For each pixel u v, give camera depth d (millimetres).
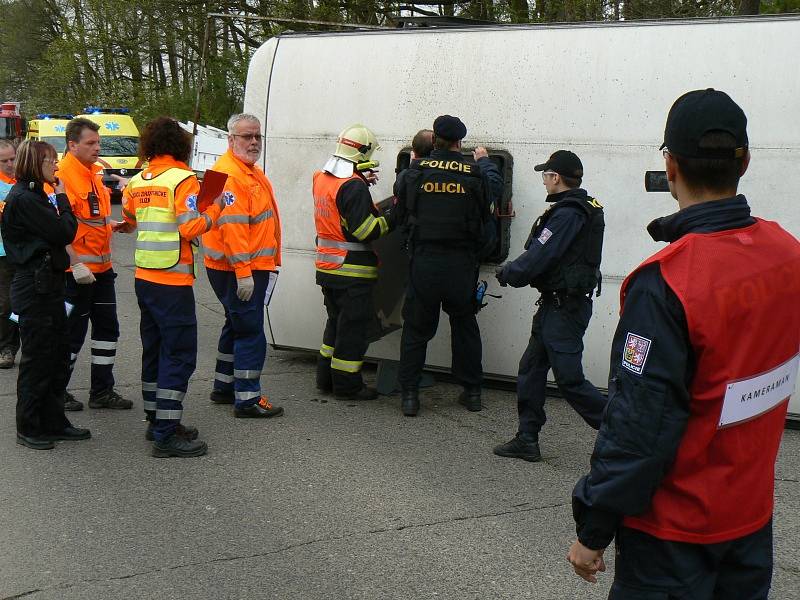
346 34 6887
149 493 4672
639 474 2025
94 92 30078
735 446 2100
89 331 8727
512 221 6383
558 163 4953
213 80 23406
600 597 3623
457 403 6406
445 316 6711
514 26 6344
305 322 7258
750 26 5668
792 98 5551
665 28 5883
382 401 6453
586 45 6082
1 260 7172
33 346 5219
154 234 5117
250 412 5973
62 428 5484
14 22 39938
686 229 2137
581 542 2166
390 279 6621
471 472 5051
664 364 2018
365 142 6070
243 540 4113
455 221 5680
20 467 5027
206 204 5152
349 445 5480
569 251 4906
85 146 5832
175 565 3852
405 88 6637
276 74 7102
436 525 4309
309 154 7023
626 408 2047
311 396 6551
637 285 2094
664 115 5875
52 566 3824
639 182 5977
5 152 7211
